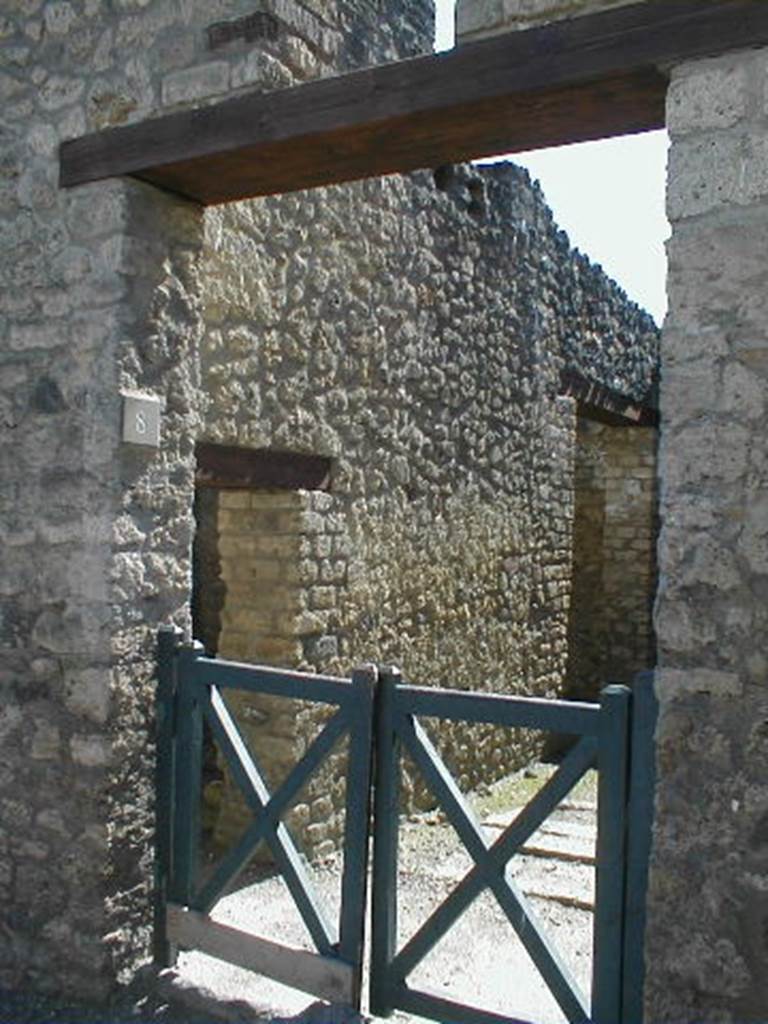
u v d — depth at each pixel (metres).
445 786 2.91
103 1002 3.32
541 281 7.84
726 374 2.42
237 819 5.10
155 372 3.48
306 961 3.13
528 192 7.64
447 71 2.76
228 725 3.39
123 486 3.37
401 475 6.02
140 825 3.46
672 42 2.47
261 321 4.86
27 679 3.50
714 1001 2.40
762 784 2.36
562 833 5.70
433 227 6.36
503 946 4.10
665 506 2.48
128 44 3.32
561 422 8.20
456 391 6.63
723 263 2.42
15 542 3.53
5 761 3.54
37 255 3.50
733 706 2.40
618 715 2.62
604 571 10.12
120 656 3.37
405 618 6.07
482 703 2.85
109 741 3.34
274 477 4.97
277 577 5.12
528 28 2.66
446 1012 2.91
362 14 5.14
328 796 5.25
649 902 2.49
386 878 3.03
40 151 3.50
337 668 5.39
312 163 3.24
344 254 5.47
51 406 3.46
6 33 3.58
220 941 3.34
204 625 6.01
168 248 3.52
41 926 3.45
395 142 3.04
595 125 2.91
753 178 2.40
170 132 3.21
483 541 6.99
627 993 2.61
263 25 3.08
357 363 5.60
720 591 2.42
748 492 2.39
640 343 9.85
